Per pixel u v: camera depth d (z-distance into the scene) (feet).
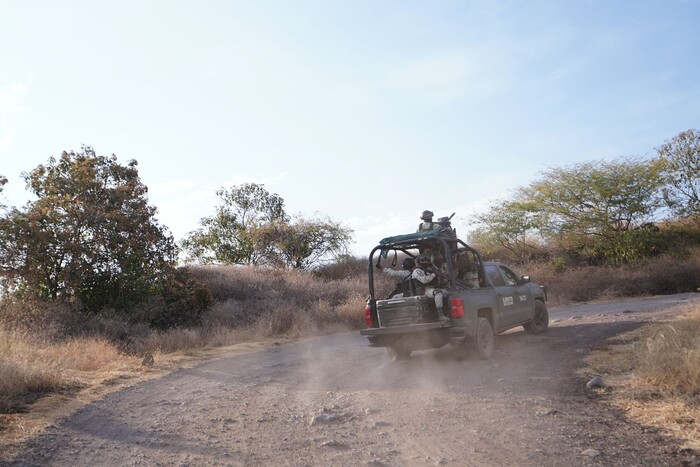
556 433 18.76
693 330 33.76
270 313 63.36
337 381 30.42
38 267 57.72
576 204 98.53
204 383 31.86
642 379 24.76
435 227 37.17
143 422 23.26
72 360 37.81
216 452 18.71
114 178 64.95
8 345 38.01
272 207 120.57
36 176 62.13
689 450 16.49
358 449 18.24
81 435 21.57
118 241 60.70
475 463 16.38
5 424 22.98
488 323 35.06
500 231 104.27
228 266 93.40
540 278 86.43
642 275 80.53
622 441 17.62
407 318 34.12
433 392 26.07
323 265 108.99
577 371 28.35
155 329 56.29
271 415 23.52
